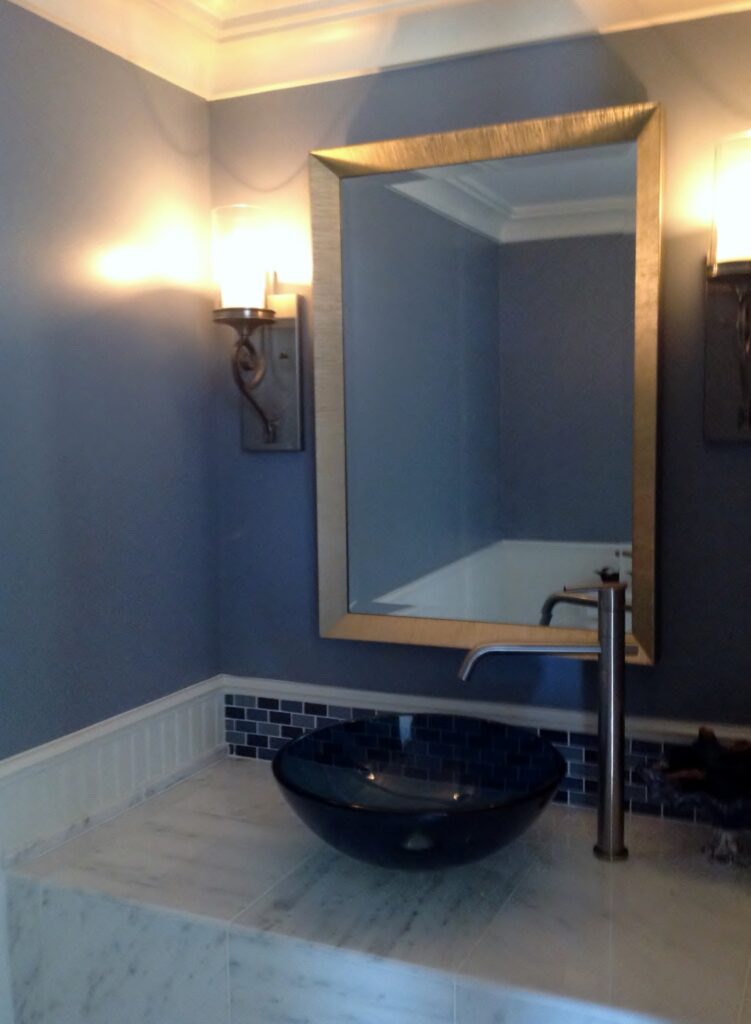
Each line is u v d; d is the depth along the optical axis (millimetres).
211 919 1329
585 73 1584
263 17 1736
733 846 1466
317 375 1800
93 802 1622
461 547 1723
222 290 1758
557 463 1640
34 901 1459
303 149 1809
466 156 1653
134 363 1700
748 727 1571
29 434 1479
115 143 1636
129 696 1711
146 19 1670
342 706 1858
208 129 1888
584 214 1587
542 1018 1150
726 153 1442
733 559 1560
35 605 1502
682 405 1568
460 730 1708
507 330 1656
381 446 1777
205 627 1915
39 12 1465
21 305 1457
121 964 1406
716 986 1159
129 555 1701
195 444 1874
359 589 1815
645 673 1629
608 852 1484
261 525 1915
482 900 1372
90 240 1587
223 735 1944
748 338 1491
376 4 1668
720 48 1500
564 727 1692
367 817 1296
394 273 1738
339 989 1260
